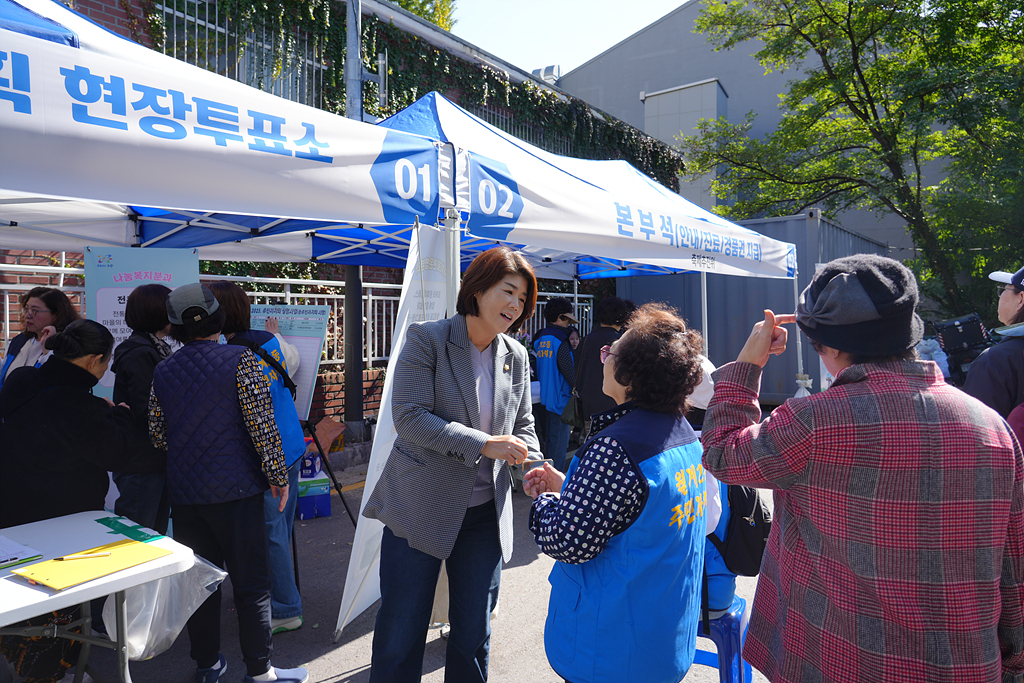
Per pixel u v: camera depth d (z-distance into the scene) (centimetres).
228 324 295
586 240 380
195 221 431
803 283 907
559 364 540
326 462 366
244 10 704
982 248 1380
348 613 301
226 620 334
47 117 169
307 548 439
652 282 1053
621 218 405
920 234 1442
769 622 139
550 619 162
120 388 296
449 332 220
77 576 167
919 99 1294
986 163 1317
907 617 113
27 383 228
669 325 162
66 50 174
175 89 198
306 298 731
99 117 180
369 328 731
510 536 247
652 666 149
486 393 225
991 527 114
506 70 1040
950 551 112
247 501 248
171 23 656
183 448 244
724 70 2109
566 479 158
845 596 118
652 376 156
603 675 148
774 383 927
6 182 162
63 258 548
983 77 1207
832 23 1430
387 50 858
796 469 121
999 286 1383
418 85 900
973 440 114
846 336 123
